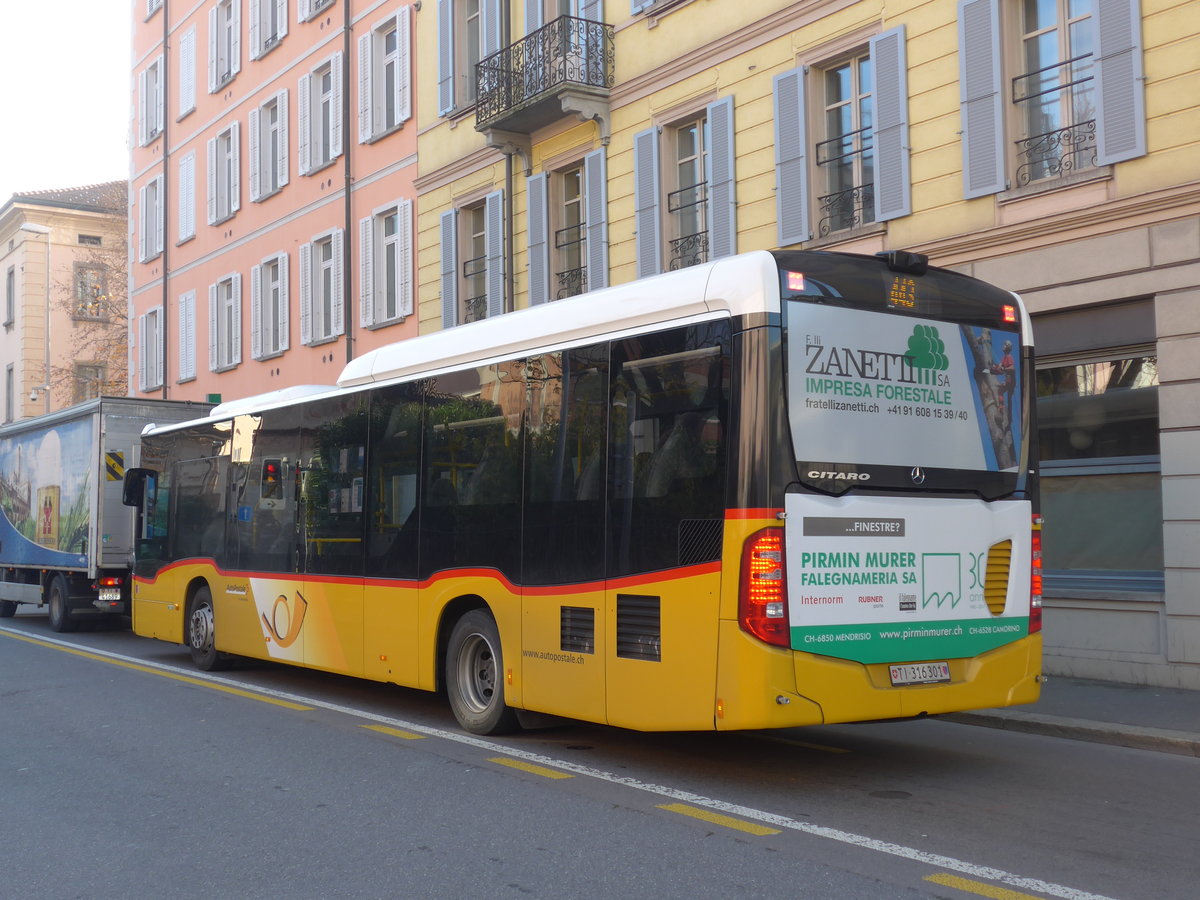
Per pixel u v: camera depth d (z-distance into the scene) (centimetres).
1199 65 1133
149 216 3644
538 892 547
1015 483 801
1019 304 824
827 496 713
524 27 2017
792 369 707
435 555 976
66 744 927
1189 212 1139
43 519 2016
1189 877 564
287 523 1208
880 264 757
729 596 699
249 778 798
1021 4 1319
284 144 2817
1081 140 1247
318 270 2708
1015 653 788
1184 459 1136
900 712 730
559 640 834
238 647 1297
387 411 1056
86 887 567
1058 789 757
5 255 5334
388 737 944
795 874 569
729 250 1639
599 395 812
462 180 2219
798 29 1553
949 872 572
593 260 1886
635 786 763
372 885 563
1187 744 878
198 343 3278
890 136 1423
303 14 2720
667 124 1764
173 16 3459
